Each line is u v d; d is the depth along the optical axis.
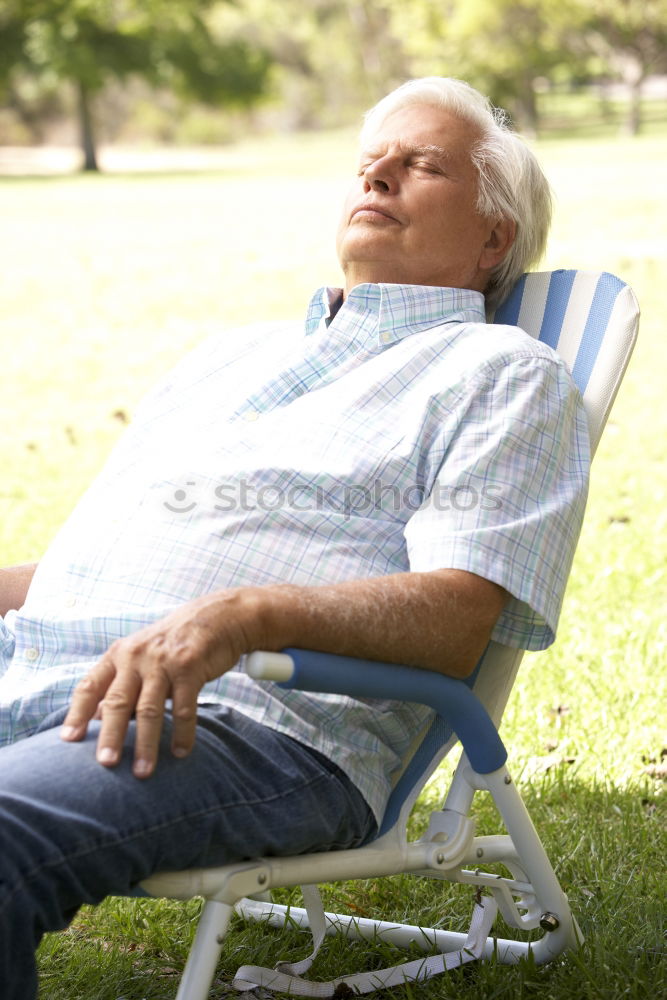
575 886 3.52
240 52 66.94
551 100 95.69
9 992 2.23
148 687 2.32
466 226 3.29
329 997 2.96
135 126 101.00
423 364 3.00
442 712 2.65
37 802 2.25
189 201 34.81
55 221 29.69
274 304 16.66
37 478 8.77
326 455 2.90
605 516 7.19
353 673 2.44
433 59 69.31
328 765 2.65
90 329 15.59
